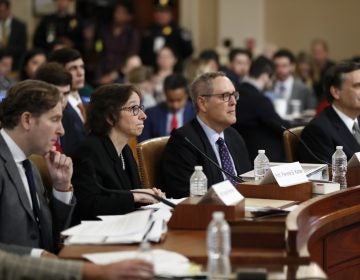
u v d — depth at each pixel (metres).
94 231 3.46
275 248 3.29
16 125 3.73
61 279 2.87
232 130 5.41
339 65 5.97
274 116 7.89
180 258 3.12
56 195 3.96
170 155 5.02
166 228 3.58
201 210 3.58
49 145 3.77
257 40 14.06
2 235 3.68
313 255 3.79
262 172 4.74
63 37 11.84
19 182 3.74
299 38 14.40
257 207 3.82
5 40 11.45
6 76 8.73
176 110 8.30
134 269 2.81
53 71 5.93
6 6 11.48
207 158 4.78
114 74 11.44
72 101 6.41
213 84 5.06
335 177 4.93
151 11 14.84
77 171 4.34
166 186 5.01
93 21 12.27
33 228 3.79
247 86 7.98
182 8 14.36
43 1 13.36
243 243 3.30
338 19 14.27
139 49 12.43
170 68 10.89
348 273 4.12
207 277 2.96
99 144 4.45
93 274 2.85
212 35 14.34
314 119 5.96
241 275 2.83
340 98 5.95
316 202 3.88
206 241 3.39
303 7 14.35
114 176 4.41
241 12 14.04
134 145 5.49
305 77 11.95
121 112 4.48
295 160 5.91
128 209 4.21
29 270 2.91
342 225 4.00
